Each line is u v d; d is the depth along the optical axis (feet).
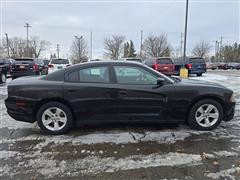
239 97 31.17
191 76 70.69
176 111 16.65
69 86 16.06
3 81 47.60
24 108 16.16
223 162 12.23
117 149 13.85
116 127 17.72
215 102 16.93
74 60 211.61
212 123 17.08
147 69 16.65
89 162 12.31
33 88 16.05
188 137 15.71
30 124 18.72
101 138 15.57
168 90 16.39
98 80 16.38
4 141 15.20
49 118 16.40
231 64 165.58
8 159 12.67
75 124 16.88
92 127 17.76
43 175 11.10
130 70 16.56
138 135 16.07
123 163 12.18
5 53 265.54
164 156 12.92
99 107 16.28
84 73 16.51
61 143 14.82
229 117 17.40
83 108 16.21
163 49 216.54
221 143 14.71
